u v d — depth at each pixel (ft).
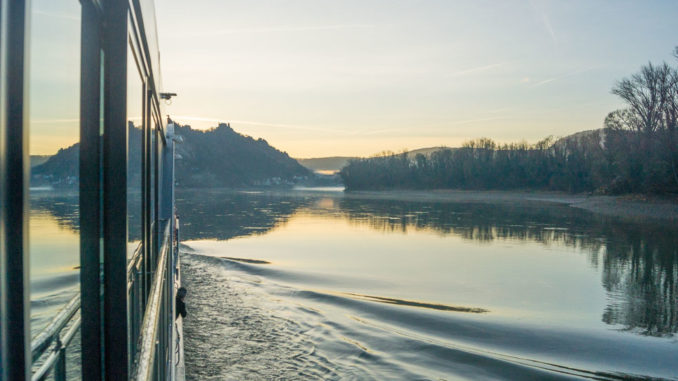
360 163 640.17
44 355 4.64
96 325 7.11
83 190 6.40
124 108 7.88
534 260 104.88
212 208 277.03
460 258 106.83
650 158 256.52
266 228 168.25
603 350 49.60
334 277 83.15
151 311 8.64
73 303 5.83
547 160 464.65
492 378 41.96
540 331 55.11
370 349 47.34
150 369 6.25
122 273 7.73
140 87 12.66
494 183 497.46
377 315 59.47
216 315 56.80
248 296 66.85
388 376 41.37
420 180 570.87
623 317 61.52
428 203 344.28
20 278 3.33
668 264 100.99
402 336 51.49
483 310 63.41
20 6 3.30
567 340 52.39
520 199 387.14
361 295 69.92
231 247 119.75
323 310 60.80
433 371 42.88
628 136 276.00
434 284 79.25
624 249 121.08
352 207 297.74
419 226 178.09
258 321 54.90
